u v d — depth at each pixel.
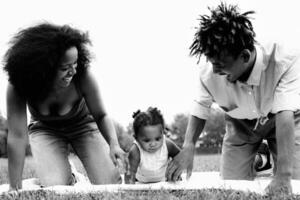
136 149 3.84
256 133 3.60
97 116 3.64
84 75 3.48
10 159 3.13
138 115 3.81
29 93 3.23
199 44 2.81
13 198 2.69
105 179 3.81
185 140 3.21
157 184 3.02
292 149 2.62
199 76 3.25
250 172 3.89
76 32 3.21
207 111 3.30
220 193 2.60
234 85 3.16
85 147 3.90
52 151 3.78
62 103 3.55
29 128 3.92
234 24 2.69
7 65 3.10
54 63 3.05
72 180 3.95
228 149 3.84
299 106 2.80
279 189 2.53
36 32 3.09
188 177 3.17
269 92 3.09
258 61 2.89
